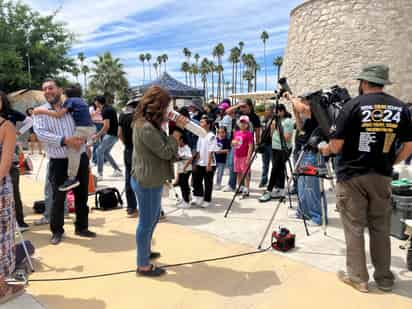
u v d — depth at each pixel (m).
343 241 4.23
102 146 8.20
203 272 3.43
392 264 3.55
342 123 2.90
